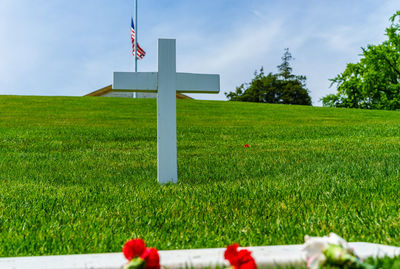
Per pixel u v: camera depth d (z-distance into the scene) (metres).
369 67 38.69
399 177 5.23
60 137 12.41
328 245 1.59
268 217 3.42
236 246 1.57
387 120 20.75
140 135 13.23
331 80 42.25
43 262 1.71
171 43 5.44
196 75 5.51
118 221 3.34
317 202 3.95
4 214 3.61
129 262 1.52
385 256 1.78
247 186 4.90
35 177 6.27
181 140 12.31
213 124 18.86
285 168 6.63
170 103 5.46
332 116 23.33
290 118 22.12
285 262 1.72
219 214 3.51
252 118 22.02
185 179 5.90
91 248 2.57
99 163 7.98
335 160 7.40
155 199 4.20
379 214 3.34
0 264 1.70
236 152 9.40
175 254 1.83
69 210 3.76
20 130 13.96
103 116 20.84
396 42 35.97
